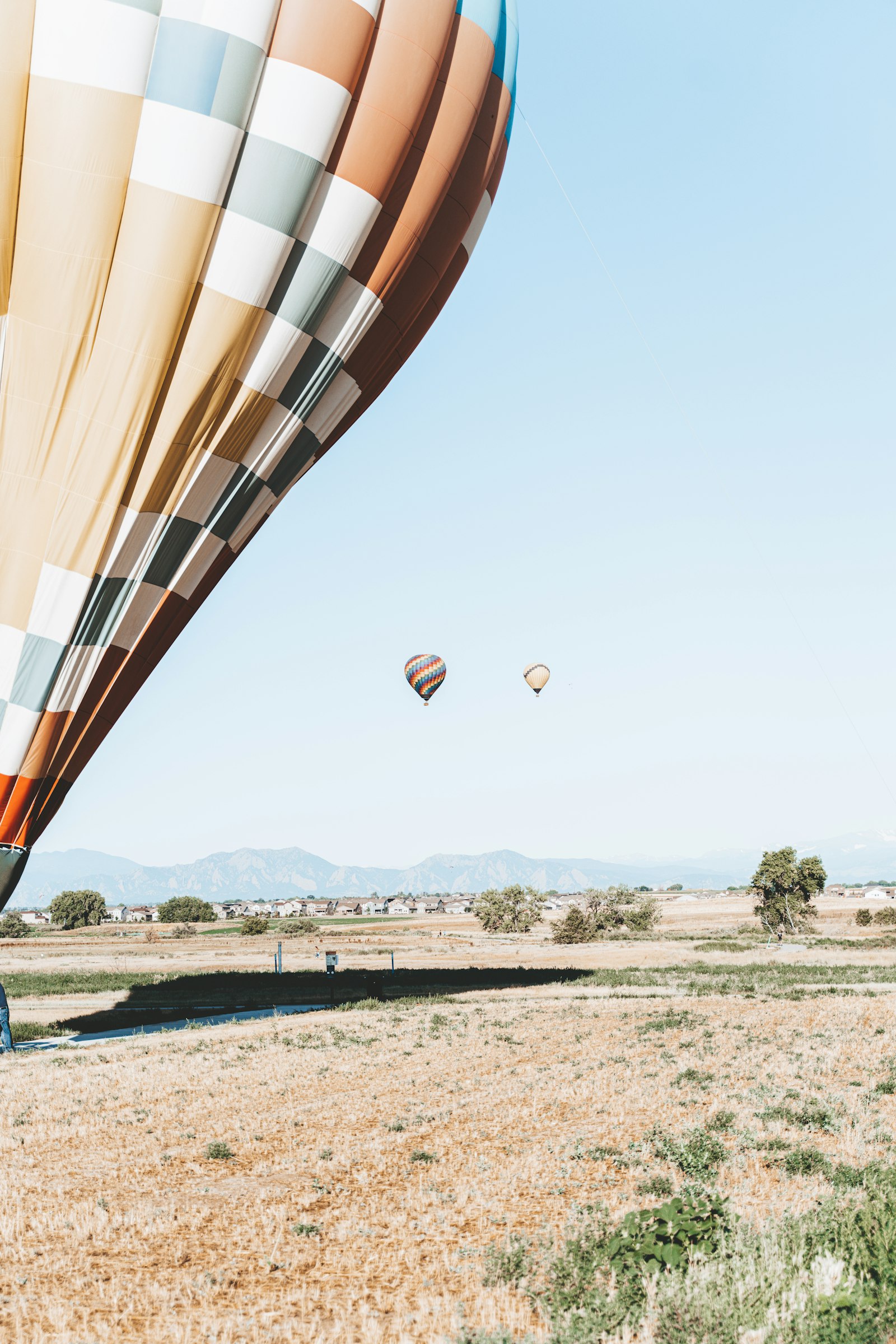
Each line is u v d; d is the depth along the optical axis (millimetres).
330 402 26141
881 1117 18062
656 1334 8539
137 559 24078
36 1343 9078
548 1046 28000
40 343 22406
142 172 21781
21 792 24312
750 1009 36125
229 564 26062
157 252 22047
